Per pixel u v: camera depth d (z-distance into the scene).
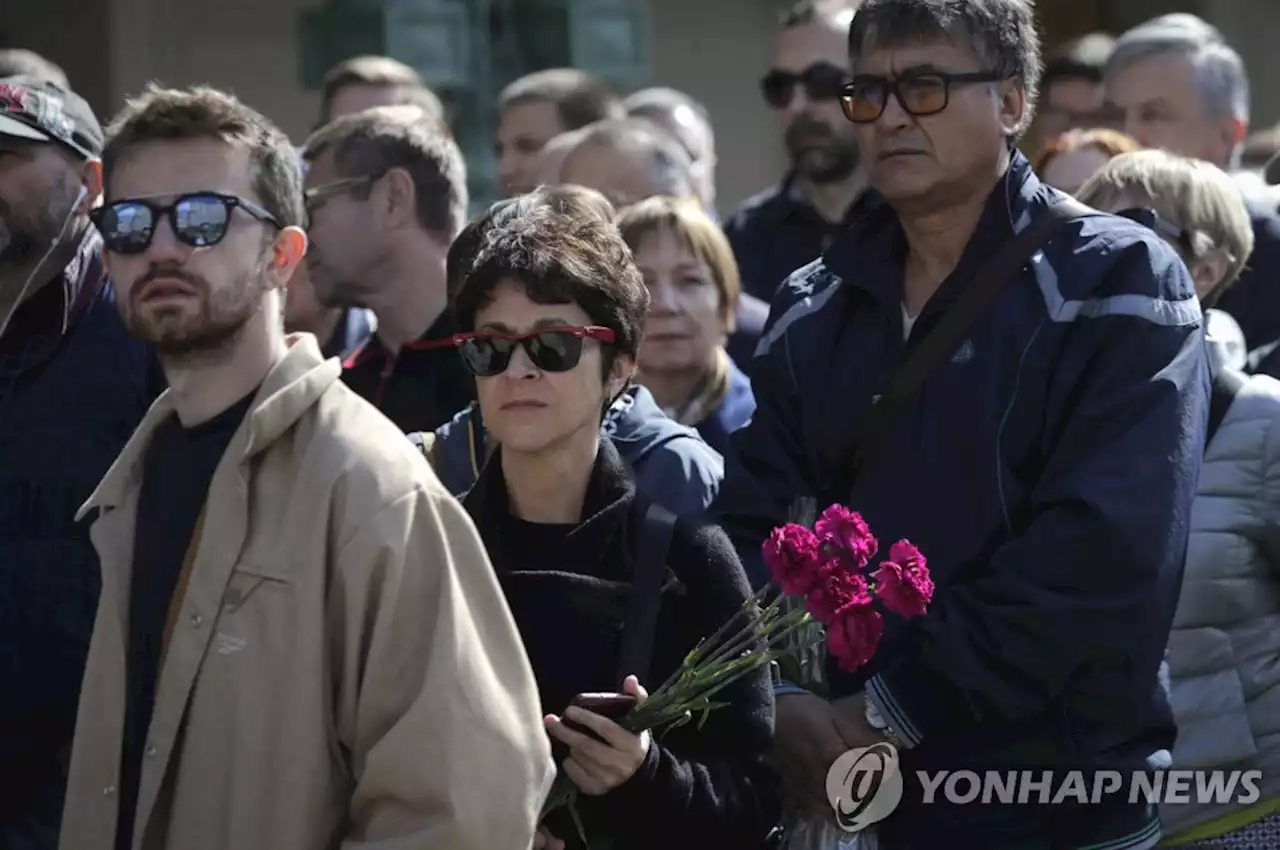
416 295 13.95
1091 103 20.47
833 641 8.93
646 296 9.63
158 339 8.66
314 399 8.52
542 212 9.54
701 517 10.08
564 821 9.18
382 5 21.20
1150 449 10.15
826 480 11.07
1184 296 10.52
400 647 8.27
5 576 11.52
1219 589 11.53
